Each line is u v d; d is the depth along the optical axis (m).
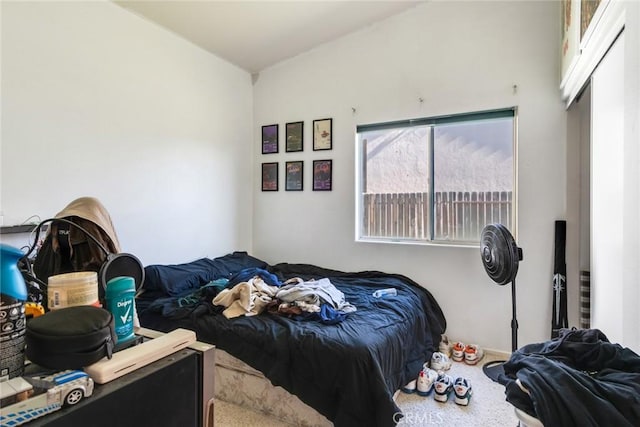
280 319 2.05
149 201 2.79
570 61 2.14
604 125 1.78
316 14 2.93
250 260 3.47
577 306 2.54
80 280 0.80
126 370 0.69
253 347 1.93
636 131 1.23
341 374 1.67
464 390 2.05
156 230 2.86
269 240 3.82
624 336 1.34
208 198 3.34
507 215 2.83
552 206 2.61
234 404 2.04
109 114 2.49
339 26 3.17
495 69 2.77
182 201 3.08
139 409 0.69
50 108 2.15
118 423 0.65
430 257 3.02
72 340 0.65
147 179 2.77
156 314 2.26
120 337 0.82
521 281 2.70
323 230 3.52
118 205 2.56
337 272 3.34
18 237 2.01
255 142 3.88
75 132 2.29
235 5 2.65
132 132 2.65
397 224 3.26
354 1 2.83
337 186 3.44
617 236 1.62
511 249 2.26
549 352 1.25
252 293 2.22
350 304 2.39
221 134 3.48
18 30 2.00
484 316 2.82
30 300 0.95
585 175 2.52
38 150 2.10
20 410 0.54
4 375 0.64
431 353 2.57
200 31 2.97
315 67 3.51
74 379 0.61
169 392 0.76
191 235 3.17
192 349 0.84
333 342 1.75
